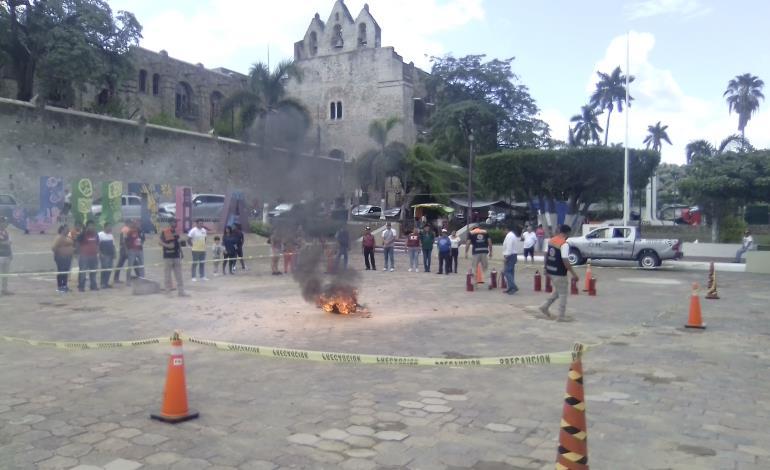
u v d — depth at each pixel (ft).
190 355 28.27
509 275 53.57
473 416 19.99
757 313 43.70
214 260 65.82
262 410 20.30
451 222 119.24
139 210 89.15
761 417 20.21
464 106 167.12
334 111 196.54
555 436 18.25
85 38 107.86
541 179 116.98
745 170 104.27
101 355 27.96
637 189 124.57
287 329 35.01
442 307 44.88
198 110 167.84
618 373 25.86
